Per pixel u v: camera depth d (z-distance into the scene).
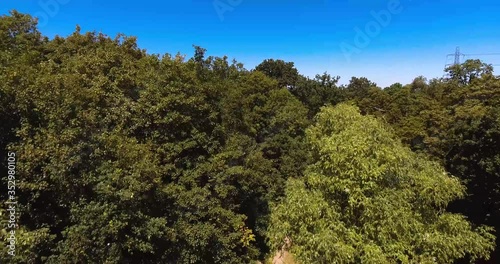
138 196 13.22
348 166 10.32
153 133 16.31
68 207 13.27
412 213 10.55
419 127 26.44
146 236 13.38
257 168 21.92
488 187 19.22
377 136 11.45
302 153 26.53
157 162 15.13
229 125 23.14
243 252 20.17
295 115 28.94
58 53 19.58
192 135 17.45
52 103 13.10
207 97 19.23
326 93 40.66
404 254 9.97
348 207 10.59
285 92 31.09
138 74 17.44
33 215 13.38
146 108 15.98
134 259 15.23
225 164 18.42
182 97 16.64
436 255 10.12
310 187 11.85
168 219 15.58
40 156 12.06
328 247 9.35
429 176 11.02
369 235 10.19
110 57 16.97
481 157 19.38
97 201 12.83
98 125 14.03
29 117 13.31
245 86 30.00
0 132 13.21
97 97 14.33
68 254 12.27
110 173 12.76
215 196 17.84
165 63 17.55
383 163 10.48
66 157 12.21
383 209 9.87
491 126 18.89
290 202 11.10
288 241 11.55
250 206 23.44
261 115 29.11
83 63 16.14
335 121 12.68
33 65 16.30
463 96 26.00
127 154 13.38
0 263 10.16
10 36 20.52
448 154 22.03
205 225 15.97
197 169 17.28
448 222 10.81
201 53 27.81
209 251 16.91
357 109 13.23
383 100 35.25
